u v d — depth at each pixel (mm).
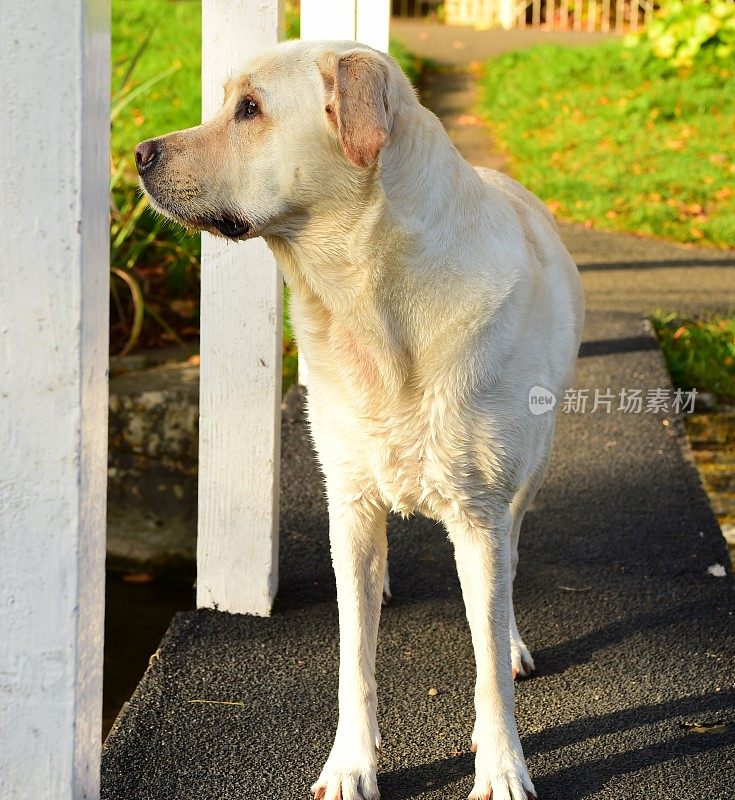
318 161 2539
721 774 2863
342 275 2631
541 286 2902
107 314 1942
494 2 18422
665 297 7457
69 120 1739
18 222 1776
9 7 1701
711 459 5496
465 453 2703
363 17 4758
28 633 1920
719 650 3475
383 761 2922
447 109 12742
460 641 3525
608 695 3229
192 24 12859
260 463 3521
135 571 5488
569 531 4309
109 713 4113
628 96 12406
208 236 3371
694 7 12930
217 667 3352
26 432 1848
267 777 2854
